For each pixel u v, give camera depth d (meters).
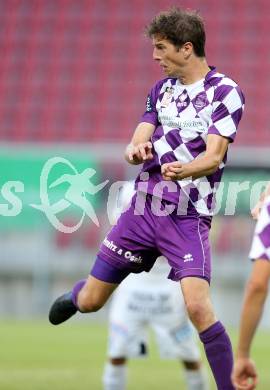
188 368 27.81
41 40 78.12
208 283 18.58
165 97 19.44
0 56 77.25
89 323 55.16
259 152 49.91
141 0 79.62
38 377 31.80
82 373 33.16
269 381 30.53
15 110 74.19
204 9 77.88
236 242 53.28
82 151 52.47
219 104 18.73
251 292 13.67
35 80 75.94
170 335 28.00
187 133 19.03
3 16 79.31
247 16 77.38
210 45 75.88
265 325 51.75
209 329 17.94
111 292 19.92
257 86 73.31
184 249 18.77
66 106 74.31
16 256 54.84
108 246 19.64
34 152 52.06
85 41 77.88
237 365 13.80
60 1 80.00
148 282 28.47
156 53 19.16
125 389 28.12
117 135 72.50
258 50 75.56
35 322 52.91
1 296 55.31
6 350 40.38
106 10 79.44
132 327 28.25
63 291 54.97
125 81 75.50
